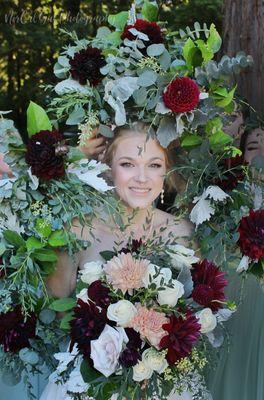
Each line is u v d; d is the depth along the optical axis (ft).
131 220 8.41
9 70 23.32
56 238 7.62
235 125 9.44
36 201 7.56
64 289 8.23
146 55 8.28
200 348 7.74
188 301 7.45
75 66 8.07
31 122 7.66
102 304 7.19
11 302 7.61
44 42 22.13
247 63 8.20
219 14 20.34
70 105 8.07
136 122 8.16
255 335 9.27
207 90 8.21
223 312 7.91
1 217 7.59
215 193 8.11
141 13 9.01
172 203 8.95
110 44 8.48
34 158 7.34
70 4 22.49
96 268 7.52
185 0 21.18
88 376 7.11
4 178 8.09
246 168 8.36
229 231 8.31
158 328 7.04
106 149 8.39
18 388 8.89
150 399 7.40
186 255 7.75
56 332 7.84
